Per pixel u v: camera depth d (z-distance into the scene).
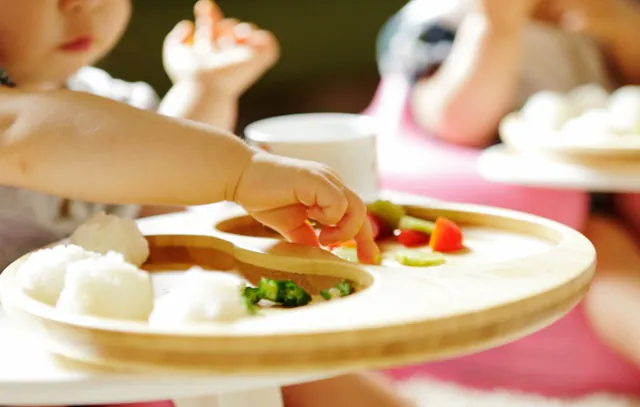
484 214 0.72
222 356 0.40
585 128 1.22
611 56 1.82
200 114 1.04
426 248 0.68
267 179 0.56
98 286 0.47
